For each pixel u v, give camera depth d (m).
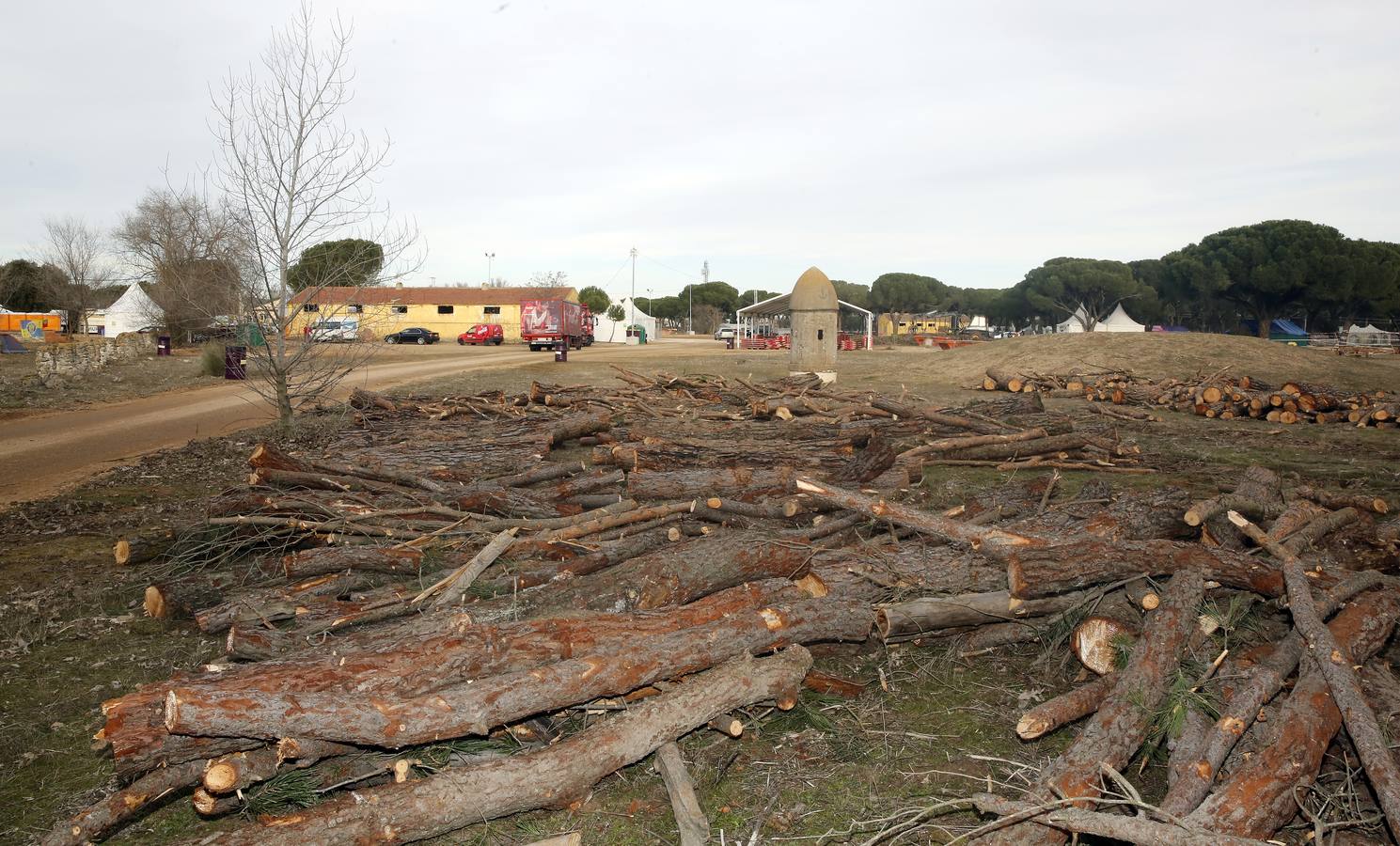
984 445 11.24
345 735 3.35
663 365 34.31
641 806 3.73
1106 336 30.53
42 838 3.49
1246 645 4.60
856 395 17.38
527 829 3.55
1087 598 4.83
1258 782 3.29
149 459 12.69
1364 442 14.18
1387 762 3.28
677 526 6.52
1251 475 6.88
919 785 3.87
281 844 3.03
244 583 6.02
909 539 6.69
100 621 5.91
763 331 73.38
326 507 6.84
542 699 3.68
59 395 22.22
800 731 4.38
